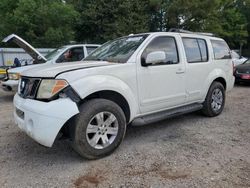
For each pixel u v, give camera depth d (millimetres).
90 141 3424
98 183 2957
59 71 3400
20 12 20797
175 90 4582
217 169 3223
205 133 4562
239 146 3949
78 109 3309
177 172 3166
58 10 21094
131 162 3451
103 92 3670
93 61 4121
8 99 7984
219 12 26016
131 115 3941
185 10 21984
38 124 3160
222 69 5742
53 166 3367
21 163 3457
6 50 15344
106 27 22047
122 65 3807
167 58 4473
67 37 21828
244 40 32031
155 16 24141
